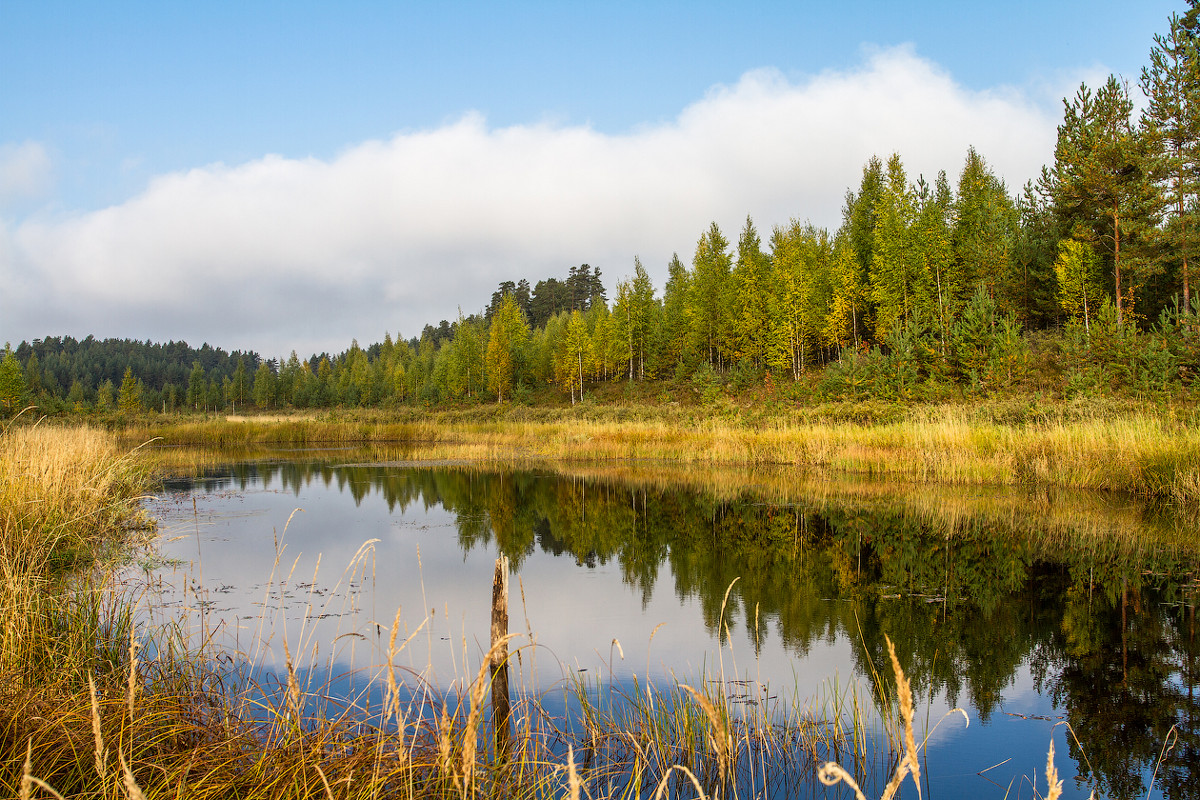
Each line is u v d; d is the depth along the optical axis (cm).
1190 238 2812
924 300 3797
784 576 916
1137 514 1244
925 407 2430
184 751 347
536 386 6575
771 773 424
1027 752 450
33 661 433
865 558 1009
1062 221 3606
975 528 1177
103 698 357
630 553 1062
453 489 1756
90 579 591
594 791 385
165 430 3484
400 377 7956
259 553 1016
